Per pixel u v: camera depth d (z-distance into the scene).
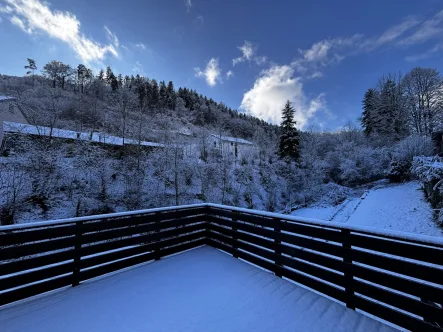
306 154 19.09
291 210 14.16
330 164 20.20
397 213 8.51
